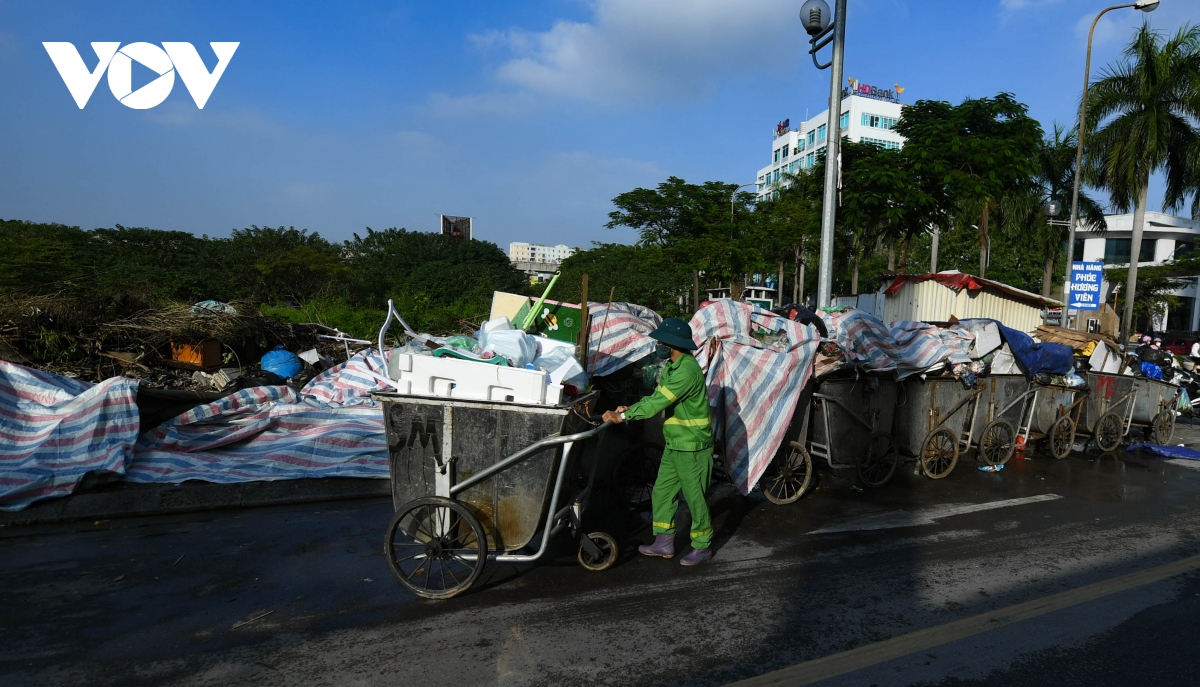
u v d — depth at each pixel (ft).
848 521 18.15
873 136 235.40
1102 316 41.19
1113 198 74.84
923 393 22.50
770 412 18.31
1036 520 18.70
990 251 125.80
